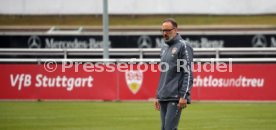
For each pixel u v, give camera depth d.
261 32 80.75
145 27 86.38
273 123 40.56
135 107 51.22
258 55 74.00
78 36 81.31
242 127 38.53
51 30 86.38
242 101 55.97
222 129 37.56
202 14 92.31
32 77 57.78
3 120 42.41
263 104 54.09
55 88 57.56
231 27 85.38
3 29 87.00
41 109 49.78
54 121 41.78
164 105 25.25
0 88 58.06
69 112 47.50
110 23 90.94
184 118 43.41
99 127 38.59
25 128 38.16
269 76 55.81
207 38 81.06
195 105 53.16
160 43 80.62
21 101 57.19
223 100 56.12
